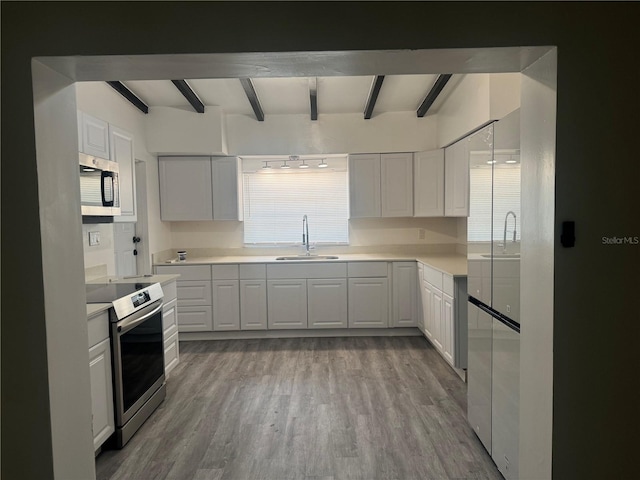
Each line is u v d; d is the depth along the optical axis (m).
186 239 5.04
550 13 1.35
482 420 2.32
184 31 1.36
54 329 1.44
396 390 3.14
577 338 1.39
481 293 2.31
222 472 2.17
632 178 1.37
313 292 4.50
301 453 2.33
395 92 4.06
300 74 1.59
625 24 1.35
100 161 2.71
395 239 5.06
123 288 2.82
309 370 3.59
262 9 1.35
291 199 5.13
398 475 2.12
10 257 1.38
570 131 1.36
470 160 2.49
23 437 1.41
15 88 1.35
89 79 1.58
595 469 1.41
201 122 4.38
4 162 1.36
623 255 1.38
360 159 4.69
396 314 4.50
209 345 4.36
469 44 1.36
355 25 1.36
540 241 1.47
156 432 2.59
